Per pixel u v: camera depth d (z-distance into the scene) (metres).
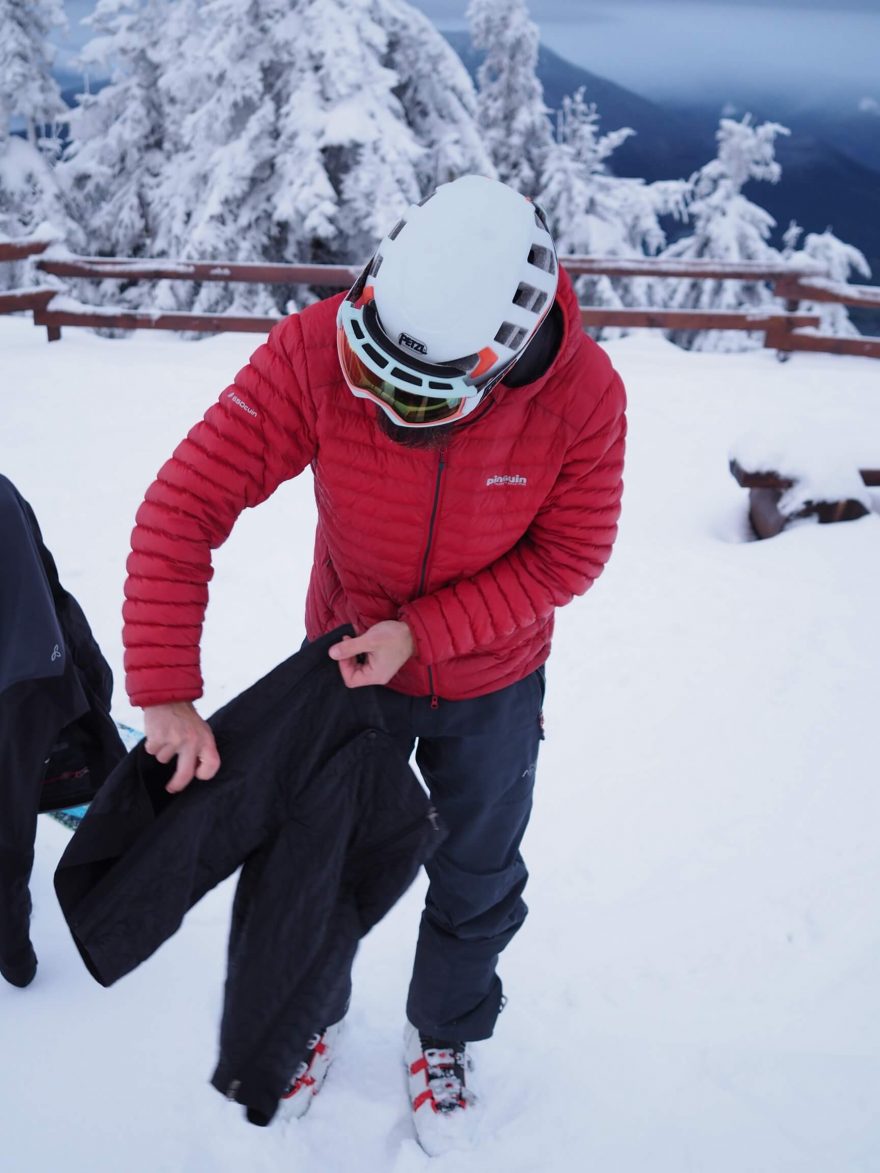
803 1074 2.02
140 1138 1.78
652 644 3.73
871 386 8.07
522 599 1.47
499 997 1.92
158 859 1.32
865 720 3.26
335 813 1.38
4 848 1.75
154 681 1.34
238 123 13.80
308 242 13.93
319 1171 1.78
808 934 2.38
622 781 2.93
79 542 4.25
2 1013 1.97
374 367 1.15
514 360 1.20
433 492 1.36
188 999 2.06
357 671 1.41
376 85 13.09
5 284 17.97
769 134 18.27
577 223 17.69
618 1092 1.98
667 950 2.32
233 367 7.62
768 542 4.66
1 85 16.72
